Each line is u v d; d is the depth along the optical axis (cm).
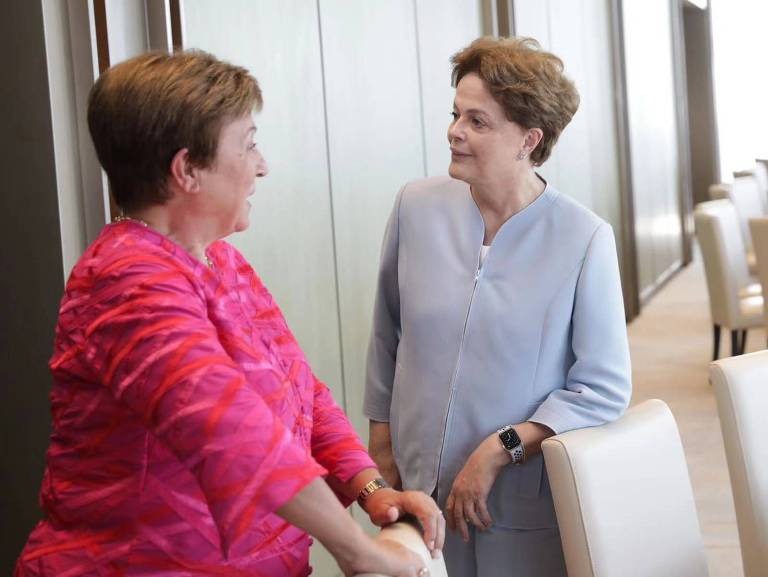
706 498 453
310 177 332
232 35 290
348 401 359
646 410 209
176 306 130
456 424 212
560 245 208
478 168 204
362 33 368
